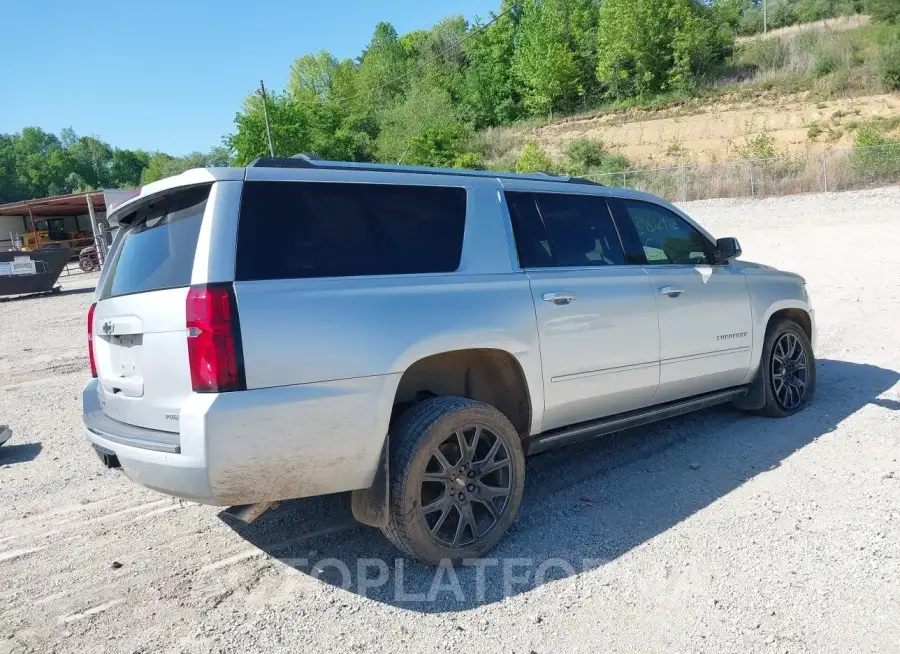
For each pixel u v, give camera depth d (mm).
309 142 55375
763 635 2658
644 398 4371
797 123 41781
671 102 52750
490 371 3867
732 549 3332
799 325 5605
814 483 4027
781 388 5336
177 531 3963
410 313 3229
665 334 4383
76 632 2951
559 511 3922
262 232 2984
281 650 2754
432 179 3643
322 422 2955
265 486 2912
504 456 3518
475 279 3553
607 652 2621
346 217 3250
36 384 8273
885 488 3869
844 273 12617
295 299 2932
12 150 117875
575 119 56281
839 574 3045
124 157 130500
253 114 53188
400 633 2828
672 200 29453
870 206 22203
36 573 3504
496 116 68625
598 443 5051
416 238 3453
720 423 5344
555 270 3945
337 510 4152
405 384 3744
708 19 56844
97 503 4438
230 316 2775
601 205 4414
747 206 25719
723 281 4875
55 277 19984
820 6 68375
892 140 31219
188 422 2744
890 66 42625
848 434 4812
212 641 2838
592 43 62219
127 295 3215
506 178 4020
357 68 102125
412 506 3166
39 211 38938
